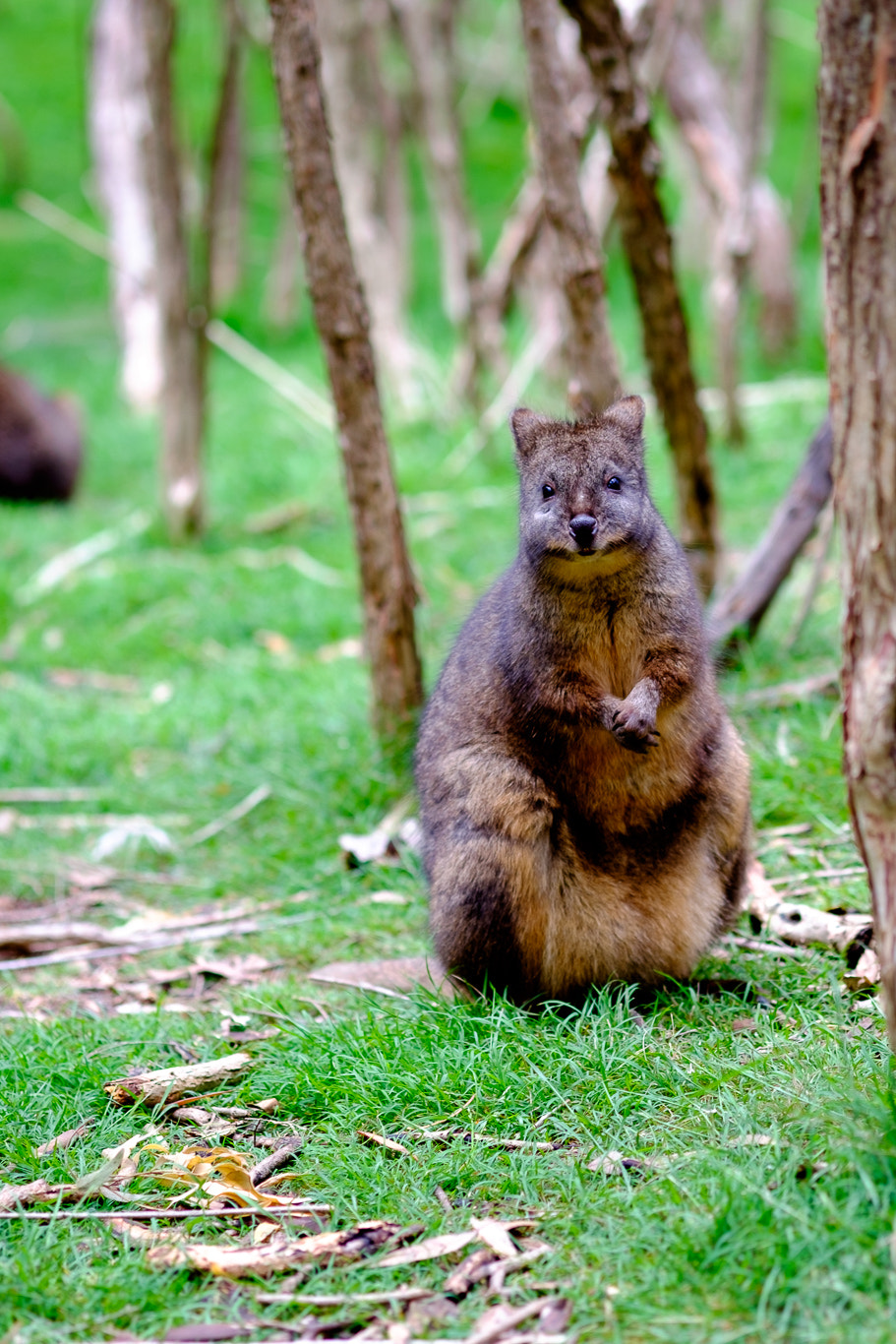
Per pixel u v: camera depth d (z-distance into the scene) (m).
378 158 27.27
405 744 12.15
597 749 7.94
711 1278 5.28
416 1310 5.43
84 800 13.27
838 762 10.84
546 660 8.01
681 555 8.44
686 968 8.23
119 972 9.81
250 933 10.32
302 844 11.75
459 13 34.84
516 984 8.09
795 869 9.73
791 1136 6.05
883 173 5.00
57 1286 5.67
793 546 13.04
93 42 29.28
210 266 20.34
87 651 17.47
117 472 25.98
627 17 13.48
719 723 8.41
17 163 41.03
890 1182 5.41
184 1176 6.52
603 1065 7.03
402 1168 6.47
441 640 15.84
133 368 29.03
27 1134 7.07
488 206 37.03
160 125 19.44
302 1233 6.06
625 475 8.15
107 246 29.97
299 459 23.78
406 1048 7.43
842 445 5.24
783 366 25.72
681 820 8.12
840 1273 5.09
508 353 26.08
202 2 44.72
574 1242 5.73
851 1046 6.78
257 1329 5.37
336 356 11.71
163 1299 5.58
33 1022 8.45
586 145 16.03
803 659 13.30
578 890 8.08
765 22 20.77
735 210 21.16
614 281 30.28
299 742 13.65
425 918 10.04
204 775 13.45
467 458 22.55
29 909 11.26
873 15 4.94
